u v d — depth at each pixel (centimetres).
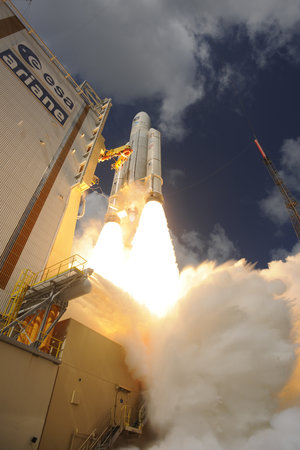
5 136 2592
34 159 2817
